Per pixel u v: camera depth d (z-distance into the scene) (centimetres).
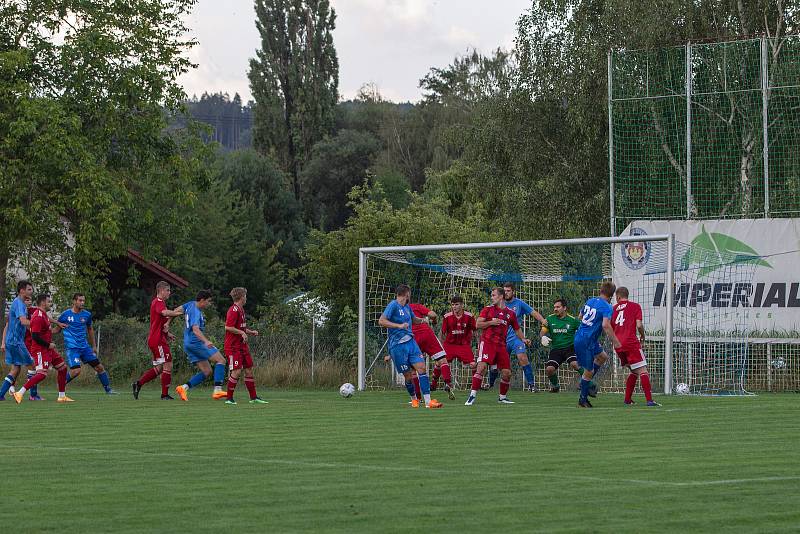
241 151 12388
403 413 2769
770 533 1134
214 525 1196
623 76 5441
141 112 5750
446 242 5247
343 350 4603
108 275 7306
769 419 2562
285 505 1327
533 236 6244
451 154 12338
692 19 5641
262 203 11325
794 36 5203
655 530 1154
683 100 5384
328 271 5181
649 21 5531
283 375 4391
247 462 1750
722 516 1235
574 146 6131
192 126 6038
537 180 6259
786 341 4206
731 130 5303
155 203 6356
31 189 5388
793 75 5219
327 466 1697
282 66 13400
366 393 3869
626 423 2455
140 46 5603
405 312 2989
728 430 2280
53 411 2875
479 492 1423
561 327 3812
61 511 1286
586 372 3008
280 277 10212
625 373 4097
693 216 5297
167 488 1469
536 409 2916
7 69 5262
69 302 5488
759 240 4338
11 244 5566
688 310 4362
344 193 13262
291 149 13438
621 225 5106
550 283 4531
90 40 5456
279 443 2041
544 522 1205
